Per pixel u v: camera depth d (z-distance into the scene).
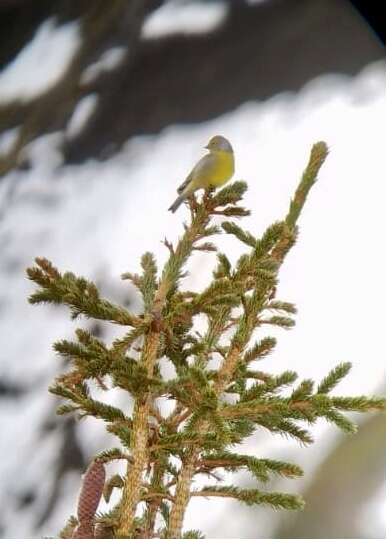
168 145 27.33
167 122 27.69
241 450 16.62
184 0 29.08
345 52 24.81
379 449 15.41
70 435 21.58
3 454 21.84
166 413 14.41
